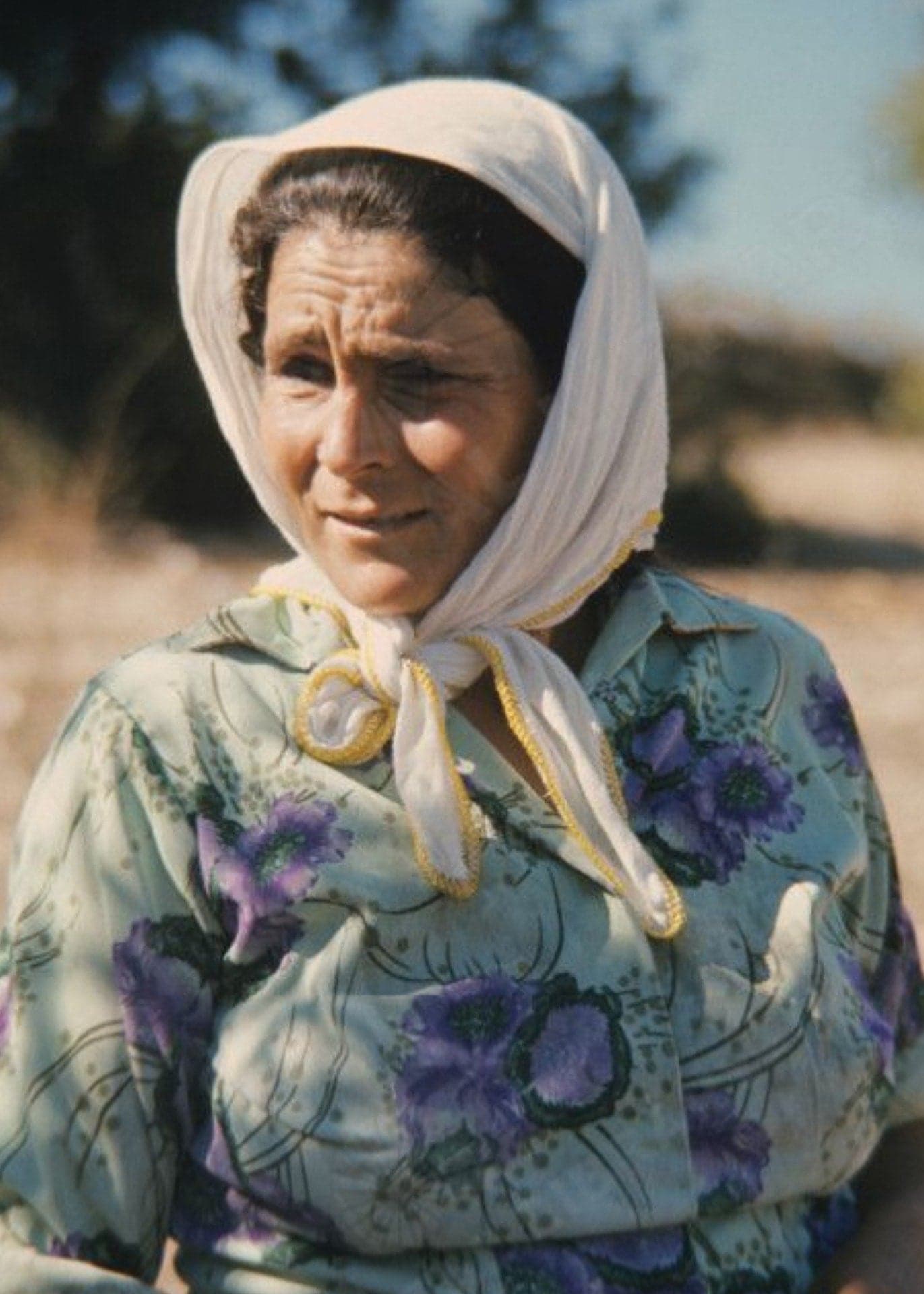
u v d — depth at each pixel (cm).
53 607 1447
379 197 265
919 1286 286
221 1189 257
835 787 304
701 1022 267
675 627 298
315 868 257
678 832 282
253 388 292
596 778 272
